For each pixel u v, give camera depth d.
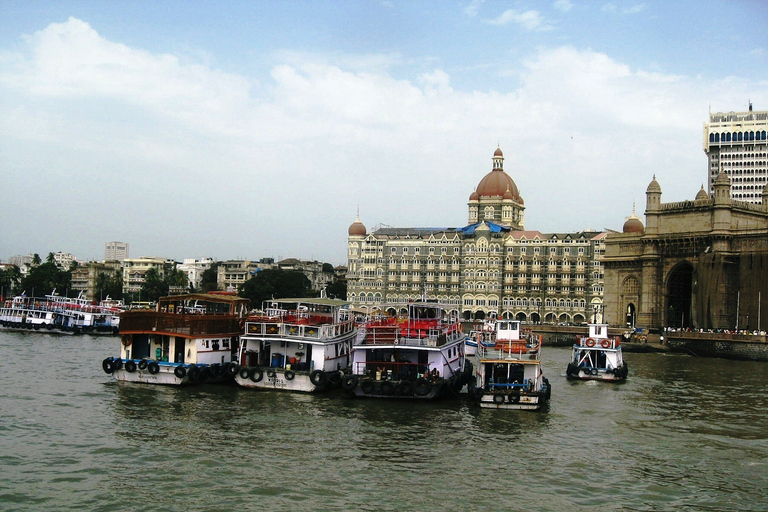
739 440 49.50
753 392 72.00
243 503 35.38
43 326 125.75
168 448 44.00
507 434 49.12
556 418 55.00
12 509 34.28
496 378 60.12
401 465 41.53
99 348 99.00
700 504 36.72
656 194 149.38
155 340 66.62
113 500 35.56
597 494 37.75
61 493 36.41
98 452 43.06
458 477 39.69
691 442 48.66
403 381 58.34
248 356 66.06
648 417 56.81
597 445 47.22
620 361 82.25
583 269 199.38
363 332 66.19
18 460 41.28
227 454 42.94
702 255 135.50
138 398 58.59
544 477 40.16
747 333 119.88
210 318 66.94
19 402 56.31
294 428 49.16
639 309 153.38
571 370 79.38
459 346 71.31
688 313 154.62
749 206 141.88
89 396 59.22
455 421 52.31
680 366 99.56
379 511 34.69
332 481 38.56
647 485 39.31
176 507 34.84
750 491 38.75
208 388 63.19
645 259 148.88
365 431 48.72
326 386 62.16
